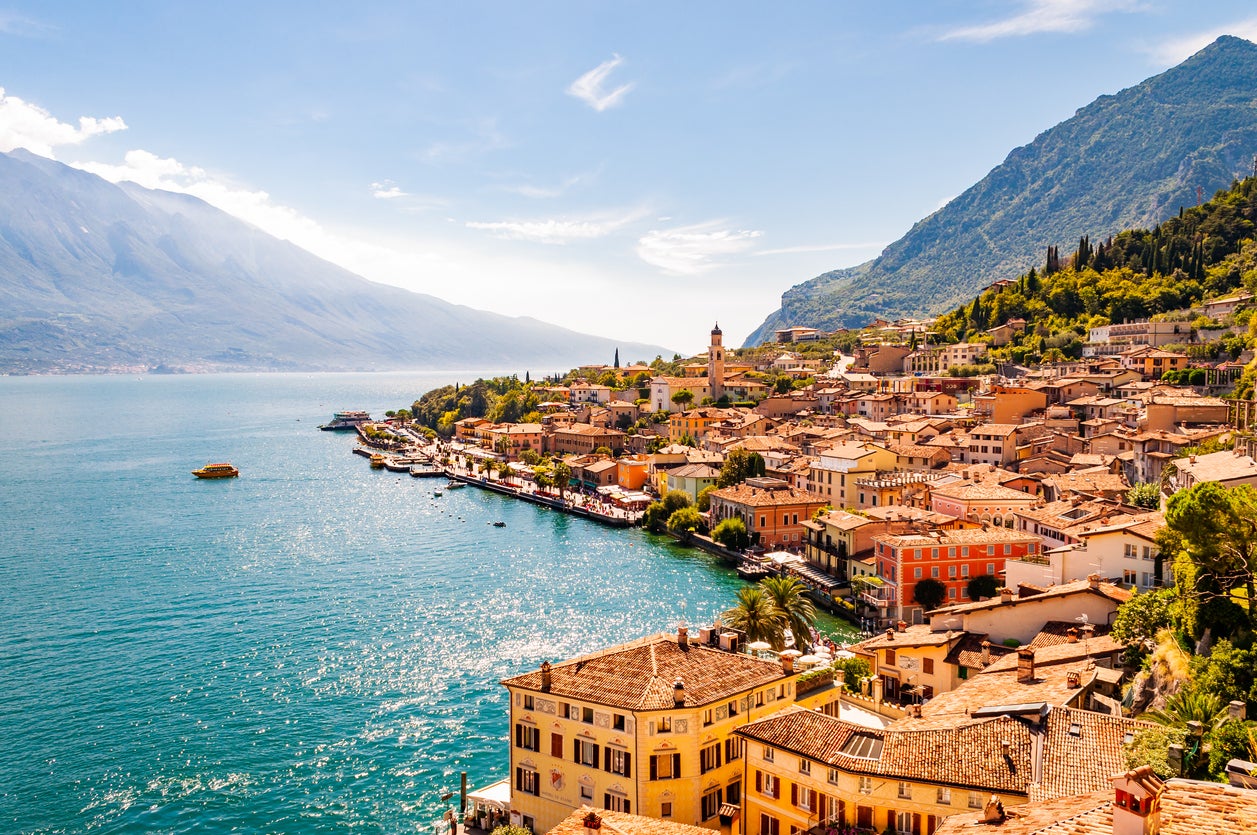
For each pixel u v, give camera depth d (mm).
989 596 122688
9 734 94938
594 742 65125
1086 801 38469
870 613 130875
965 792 49094
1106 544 95562
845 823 52562
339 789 83312
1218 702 51719
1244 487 73062
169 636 127812
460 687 108000
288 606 144125
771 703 69000
